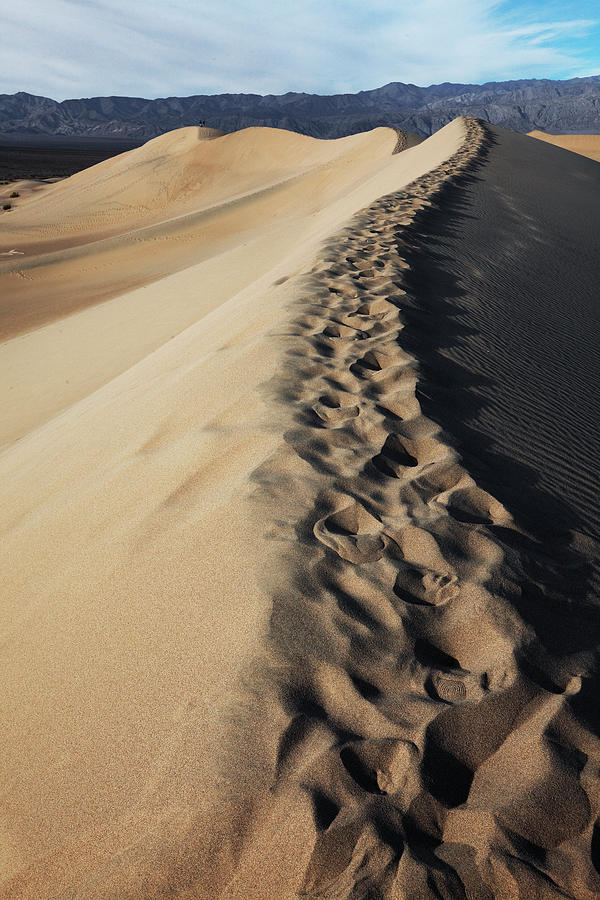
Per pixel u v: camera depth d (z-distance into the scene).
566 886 1.64
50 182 74.00
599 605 2.62
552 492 3.44
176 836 1.79
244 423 3.70
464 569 2.58
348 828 1.72
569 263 9.45
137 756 2.04
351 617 2.32
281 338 4.91
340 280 6.54
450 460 3.34
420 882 1.62
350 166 32.16
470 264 8.00
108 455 4.15
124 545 3.04
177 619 2.46
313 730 1.96
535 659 2.23
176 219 28.94
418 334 5.24
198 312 12.15
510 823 1.76
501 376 4.95
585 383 5.43
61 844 1.92
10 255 30.00
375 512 2.90
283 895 1.62
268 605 2.33
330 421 3.70
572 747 1.97
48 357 11.55
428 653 2.27
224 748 1.93
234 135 47.84
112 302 15.07
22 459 5.32
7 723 2.45
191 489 3.28
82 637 2.64
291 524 2.75
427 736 1.95
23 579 3.29
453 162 15.98
